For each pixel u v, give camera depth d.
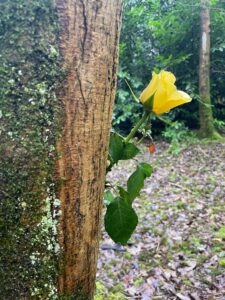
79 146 0.23
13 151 0.21
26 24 0.21
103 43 0.23
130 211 0.30
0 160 0.21
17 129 0.21
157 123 2.34
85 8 0.22
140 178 0.33
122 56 2.42
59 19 0.22
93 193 0.25
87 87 0.23
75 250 0.24
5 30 0.21
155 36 2.41
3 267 0.22
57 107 0.22
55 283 0.23
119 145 0.30
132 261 0.96
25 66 0.21
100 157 0.25
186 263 0.95
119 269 0.92
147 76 2.46
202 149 1.98
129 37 2.45
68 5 0.22
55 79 0.22
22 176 0.21
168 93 0.27
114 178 1.59
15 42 0.21
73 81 0.22
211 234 1.10
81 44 0.22
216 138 2.14
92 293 0.27
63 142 0.22
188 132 2.28
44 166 0.22
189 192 1.45
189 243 1.05
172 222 1.20
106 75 0.24
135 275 0.90
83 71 0.23
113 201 0.30
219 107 2.51
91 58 0.23
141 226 1.17
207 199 1.37
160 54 2.47
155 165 1.80
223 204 1.31
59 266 0.23
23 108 0.21
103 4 0.23
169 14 2.35
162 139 2.30
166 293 0.83
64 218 0.23
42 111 0.22
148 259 0.98
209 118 2.19
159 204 1.35
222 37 2.36
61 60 0.22
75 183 0.23
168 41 2.42
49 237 0.22
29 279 0.22
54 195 0.22
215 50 2.36
